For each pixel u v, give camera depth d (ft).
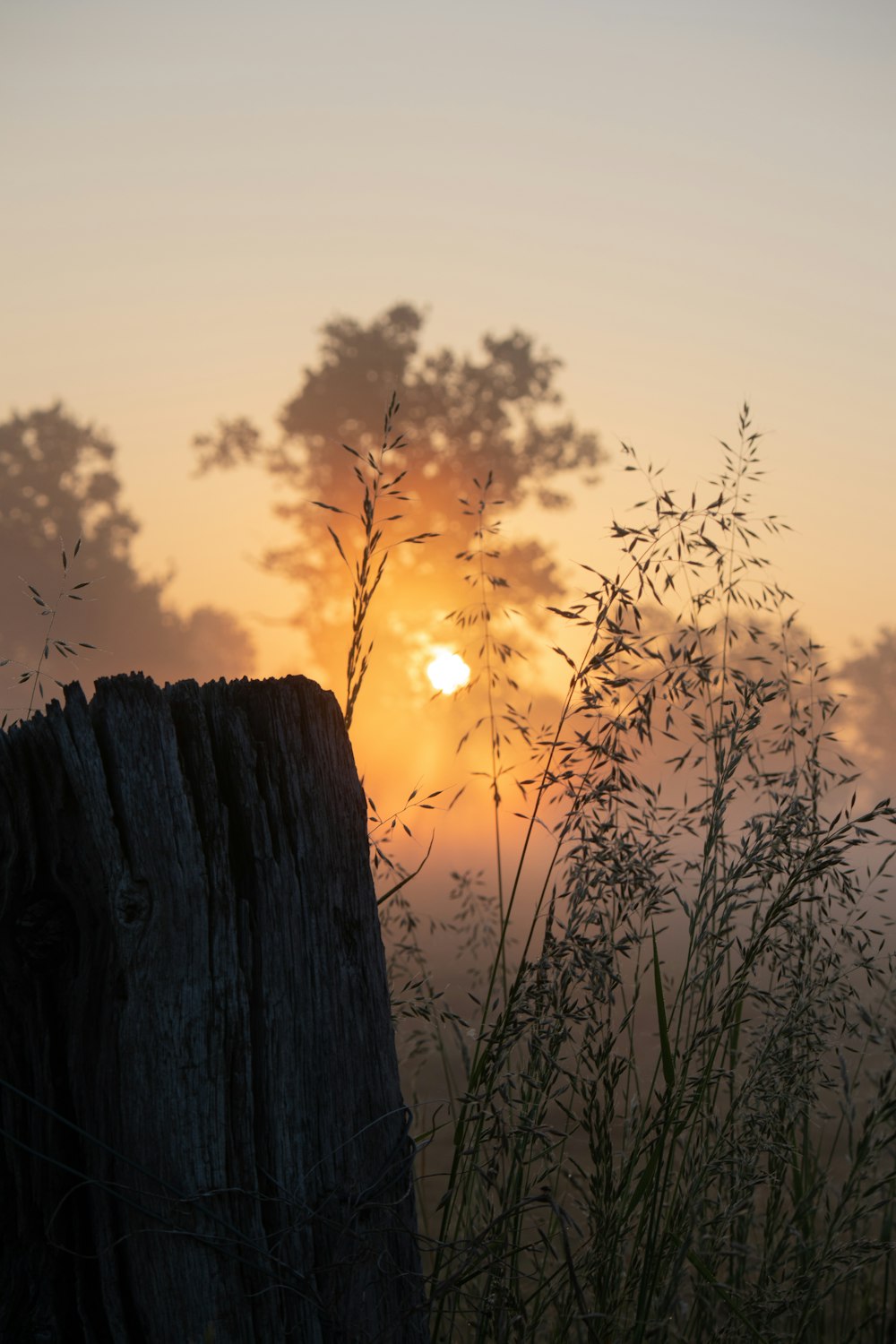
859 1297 7.31
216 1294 4.32
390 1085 4.89
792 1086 6.20
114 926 4.42
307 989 4.66
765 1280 6.21
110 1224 4.33
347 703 6.75
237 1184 4.42
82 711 4.50
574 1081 5.83
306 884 4.73
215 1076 4.44
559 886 6.63
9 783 4.43
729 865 6.60
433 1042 7.36
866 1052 6.68
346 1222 4.54
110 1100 4.37
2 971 4.36
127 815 4.47
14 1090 4.11
